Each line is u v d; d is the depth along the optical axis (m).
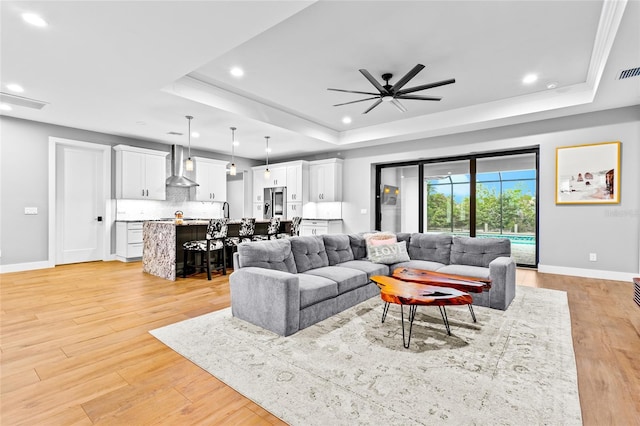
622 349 2.26
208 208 7.64
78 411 1.59
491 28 2.92
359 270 3.47
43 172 5.22
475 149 5.59
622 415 1.54
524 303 3.35
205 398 1.71
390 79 4.04
